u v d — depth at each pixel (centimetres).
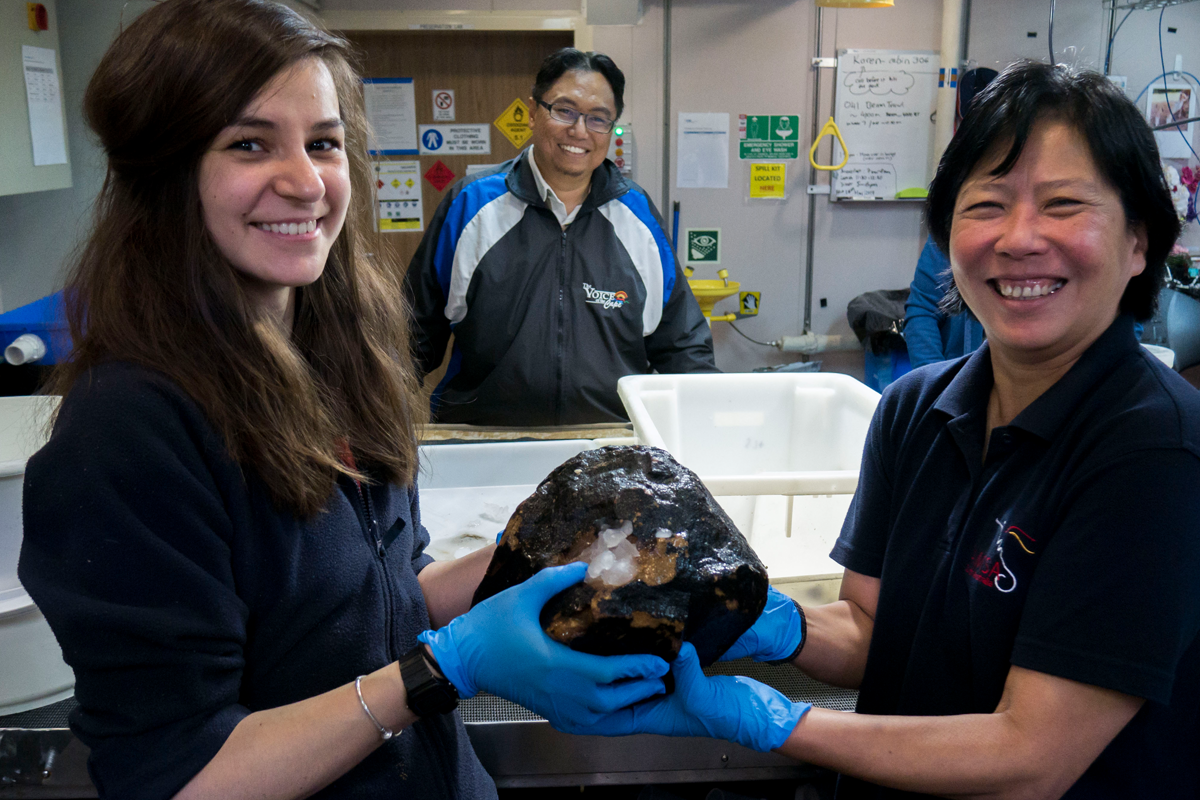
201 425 71
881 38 353
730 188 364
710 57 351
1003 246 81
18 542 103
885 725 85
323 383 87
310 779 71
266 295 82
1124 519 76
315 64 72
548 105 212
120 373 70
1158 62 366
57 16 270
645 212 232
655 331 241
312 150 75
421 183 373
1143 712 81
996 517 87
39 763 104
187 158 70
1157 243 83
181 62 67
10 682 104
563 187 224
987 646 85
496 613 77
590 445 177
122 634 66
